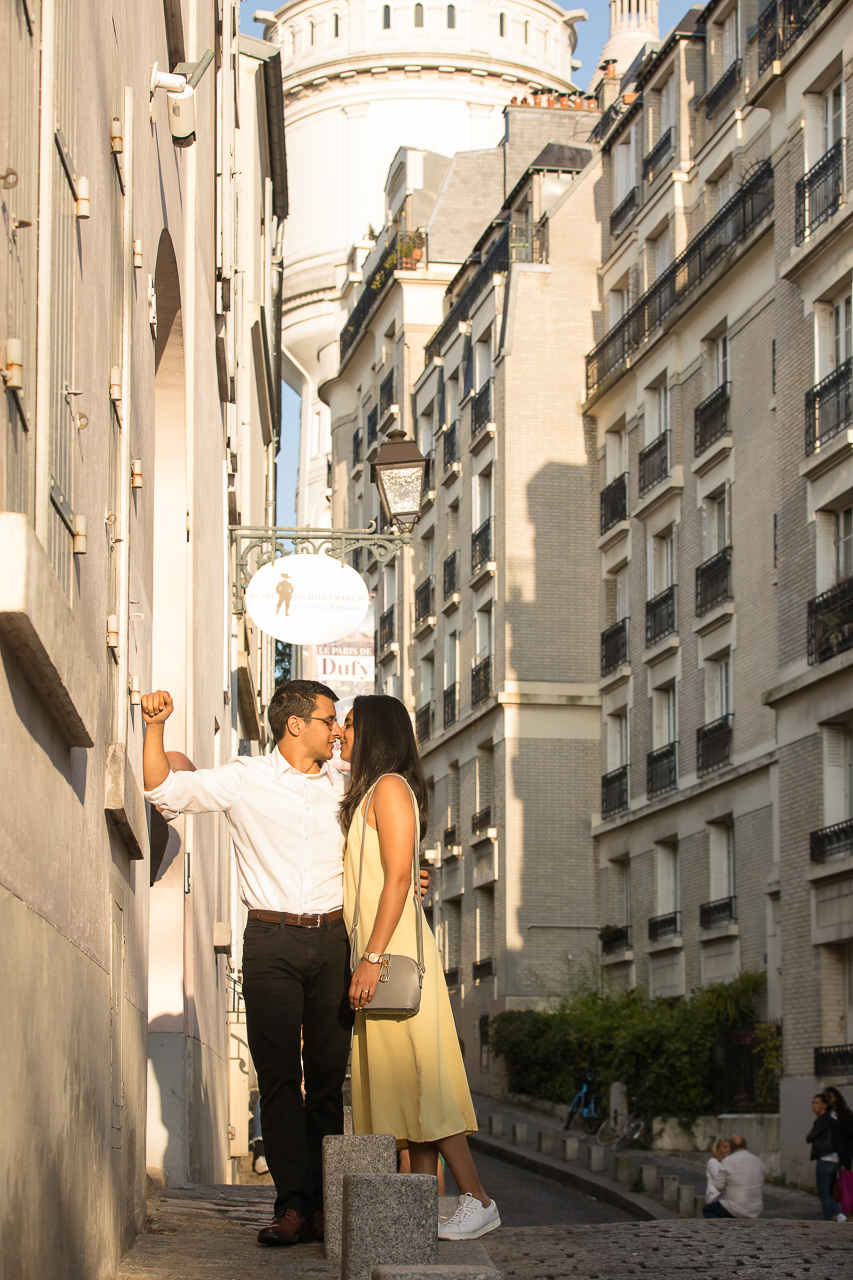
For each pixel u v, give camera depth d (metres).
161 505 11.27
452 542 45.16
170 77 7.86
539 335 40.34
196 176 11.89
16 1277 3.33
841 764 23.66
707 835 31.05
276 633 14.42
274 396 34.97
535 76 70.06
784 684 24.62
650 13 55.06
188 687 11.09
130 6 6.78
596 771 38.66
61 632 3.53
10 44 3.41
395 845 5.45
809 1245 6.63
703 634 31.86
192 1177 10.68
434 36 69.00
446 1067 5.55
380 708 5.69
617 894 37.12
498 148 53.38
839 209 24.28
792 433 25.61
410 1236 4.64
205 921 12.55
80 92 4.82
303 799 6.12
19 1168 3.38
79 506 4.70
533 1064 35.28
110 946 5.22
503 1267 5.79
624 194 39.44
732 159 32.47
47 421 3.83
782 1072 24.34
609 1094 29.48
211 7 14.42
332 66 69.25
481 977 39.53
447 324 47.00
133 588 6.53
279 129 27.89
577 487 39.69
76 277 4.61
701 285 32.19
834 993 23.23
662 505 34.50
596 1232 7.05
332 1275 5.24
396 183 56.25
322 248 68.75
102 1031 4.94
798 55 25.86
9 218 3.38
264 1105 6.08
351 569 14.62
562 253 40.69
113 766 5.15
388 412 52.16
